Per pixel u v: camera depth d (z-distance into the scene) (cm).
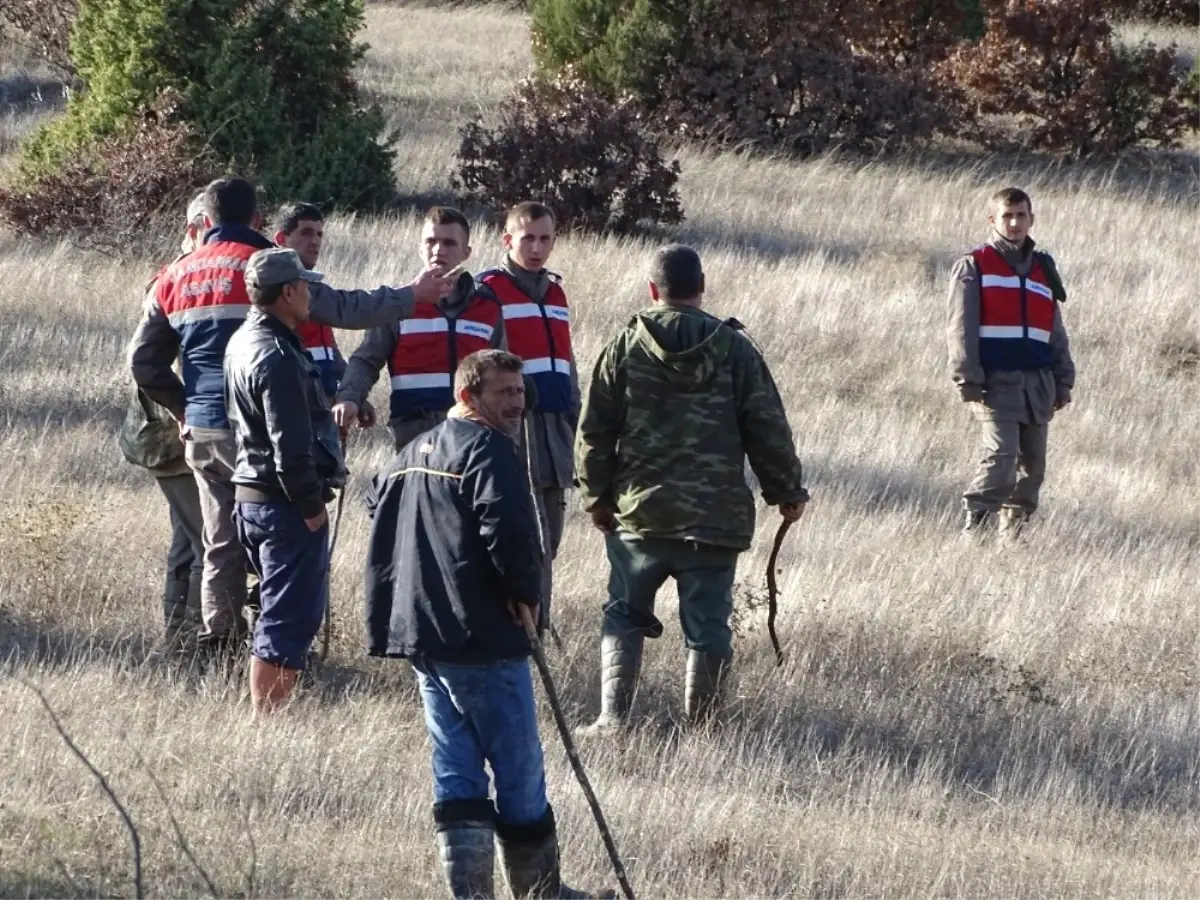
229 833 1838
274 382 2191
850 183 7762
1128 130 8906
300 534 2281
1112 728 2650
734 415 2377
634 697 2450
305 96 7050
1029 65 8856
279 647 2284
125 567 2898
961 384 3631
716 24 8462
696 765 2312
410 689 2545
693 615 2423
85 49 7006
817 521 3656
